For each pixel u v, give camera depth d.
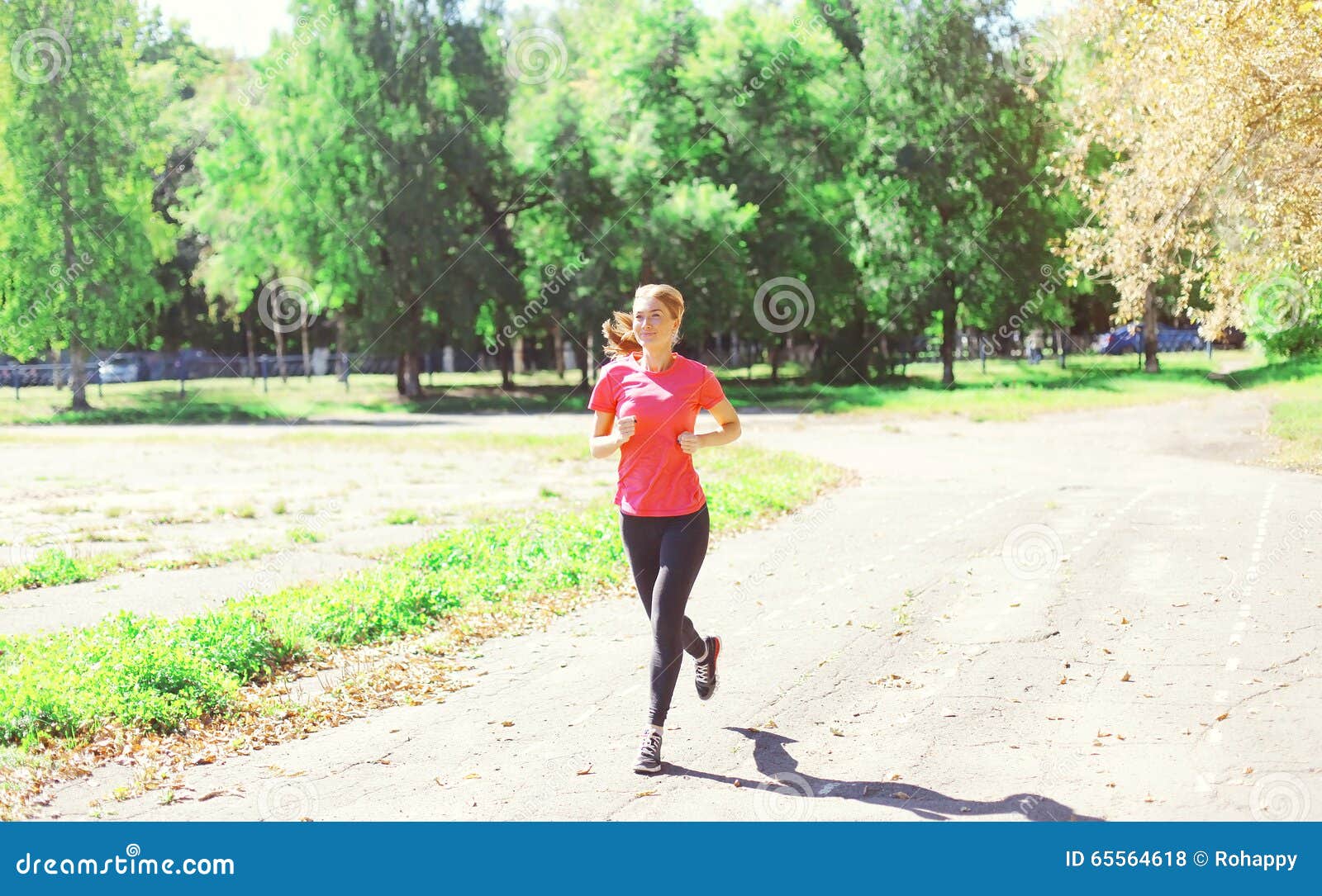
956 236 42.16
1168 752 4.75
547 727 5.43
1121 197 17.27
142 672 5.84
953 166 41.62
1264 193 15.88
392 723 5.60
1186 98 15.48
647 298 4.97
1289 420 21.61
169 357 56.97
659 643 4.88
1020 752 4.82
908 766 4.71
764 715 5.50
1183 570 8.73
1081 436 23.61
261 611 7.25
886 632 7.11
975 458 19.92
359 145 40.78
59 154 37.75
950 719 5.30
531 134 42.50
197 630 6.72
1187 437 21.73
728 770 4.77
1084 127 18.28
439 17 41.06
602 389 5.14
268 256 41.81
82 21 37.78
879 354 46.94
